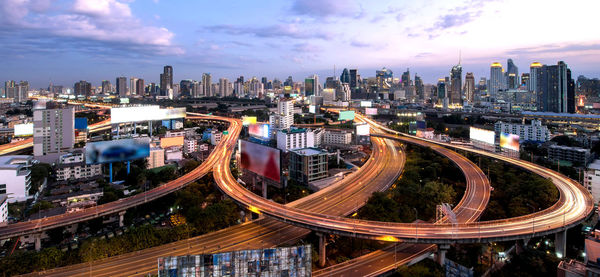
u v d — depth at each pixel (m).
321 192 195.75
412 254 134.12
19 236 150.38
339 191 198.50
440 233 130.12
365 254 137.88
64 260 128.75
